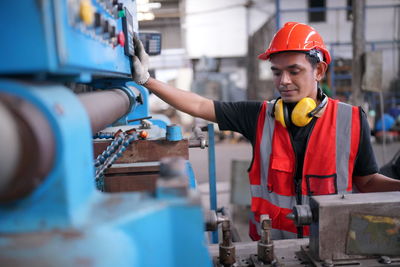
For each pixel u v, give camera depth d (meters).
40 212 0.43
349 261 0.73
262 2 9.20
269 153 1.25
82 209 0.46
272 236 1.24
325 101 1.18
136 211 0.45
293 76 1.15
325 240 0.72
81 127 0.49
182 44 9.49
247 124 1.34
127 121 1.69
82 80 0.59
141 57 1.22
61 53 0.44
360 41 3.87
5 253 0.41
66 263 0.41
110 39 0.76
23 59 0.42
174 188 0.49
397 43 8.27
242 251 0.86
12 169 0.38
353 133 1.16
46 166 0.40
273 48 1.16
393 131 6.64
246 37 9.41
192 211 0.47
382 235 0.71
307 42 1.13
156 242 0.46
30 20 0.42
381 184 1.19
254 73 8.76
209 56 9.50
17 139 0.38
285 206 1.21
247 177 2.94
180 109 1.35
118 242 0.42
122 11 0.92
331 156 1.16
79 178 0.47
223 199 3.55
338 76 7.38
